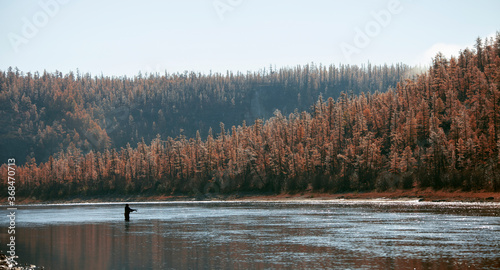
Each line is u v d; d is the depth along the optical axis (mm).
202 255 44781
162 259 42875
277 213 98750
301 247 48656
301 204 138875
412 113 183500
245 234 61500
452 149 146125
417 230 60406
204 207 135375
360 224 69688
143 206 159625
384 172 160375
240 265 39375
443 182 139750
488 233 56156
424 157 152375
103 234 64438
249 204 149375
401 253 43438
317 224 71688
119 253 46844
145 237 60031
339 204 131250
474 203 115312
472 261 38969
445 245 47719
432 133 153000
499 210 90438
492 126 145000
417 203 123625
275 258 42344
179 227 73000
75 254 46812
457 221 70188
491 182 127688
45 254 47219
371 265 38031
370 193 155750
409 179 150375
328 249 46812
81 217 102438
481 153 142625
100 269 38719
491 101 162375
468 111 174000
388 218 78062
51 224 83625
